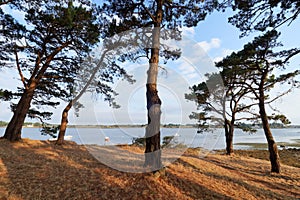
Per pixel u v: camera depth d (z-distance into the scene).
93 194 3.97
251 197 5.06
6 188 3.96
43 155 6.93
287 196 5.74
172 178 4.95
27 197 3.73
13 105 11.21
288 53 8.74
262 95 9.66
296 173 8.95
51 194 3.89
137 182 4.47
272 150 9.10
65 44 10.48
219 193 4.79
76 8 8.91
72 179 4.59
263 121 9.53
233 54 10.85
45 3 9.55
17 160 5.92
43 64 10.73
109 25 8.09
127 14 7.38
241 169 9.22
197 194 4.46
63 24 8.97
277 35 8.70
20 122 9.75
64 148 9.02
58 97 12.32
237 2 7.03
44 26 9.91
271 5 6.95
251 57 9.54
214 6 7.07
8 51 9.88
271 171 8.95
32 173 4.80
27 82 11.16
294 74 9.38
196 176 5.73
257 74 10.39
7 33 9.13
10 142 8.91
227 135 14.67
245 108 13.94
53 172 4.98
